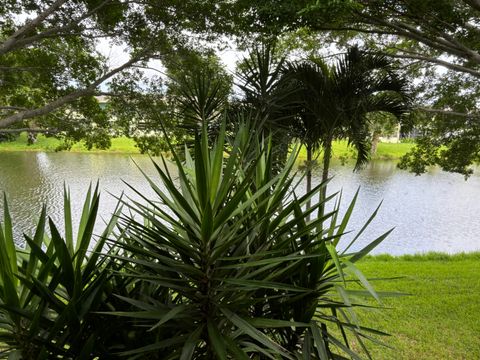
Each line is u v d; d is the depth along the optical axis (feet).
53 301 5.00
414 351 12.34
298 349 5.95
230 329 5.34
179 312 4.89
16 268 5.31
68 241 6.07
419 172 30.76
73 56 27.89
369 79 16.31
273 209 5.35
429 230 33.32
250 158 7.29
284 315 5.79
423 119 28.63
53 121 28.78
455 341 12.94
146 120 27.96
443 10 16.31
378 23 17.74
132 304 5.14
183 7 25.03
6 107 24.70
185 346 4.59
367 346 12.59
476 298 16.67
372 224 34.12
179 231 5.60
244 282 4.76
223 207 4.97
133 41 27.09
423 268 21.65
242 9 20.68
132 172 49.34
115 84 28.30
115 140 76.38
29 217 26.66
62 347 5.07
